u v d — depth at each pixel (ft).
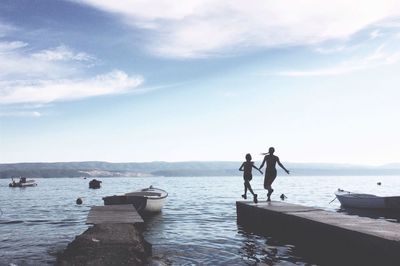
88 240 34.81
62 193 212.84
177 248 44.47
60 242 50.80
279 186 290.76
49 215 88.07
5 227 67.10
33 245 48.49
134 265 29.45
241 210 59.82
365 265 29.60
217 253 41.27
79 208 108.47
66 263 29.66
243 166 56.95
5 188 303.27
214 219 74.79
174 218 76.64
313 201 127.85
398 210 79.05
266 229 49.44
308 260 36.50
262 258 38.14
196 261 37.52
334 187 274.77
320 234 36.29
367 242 29.35
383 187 292.81
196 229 60.64
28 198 162.61
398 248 26.05
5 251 44.50
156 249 43.83
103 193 213.25
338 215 41.88
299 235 40.81
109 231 38.55
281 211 45.85
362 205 86.99
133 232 38.68
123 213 53.01
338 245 33.27
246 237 50.52
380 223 35.35
